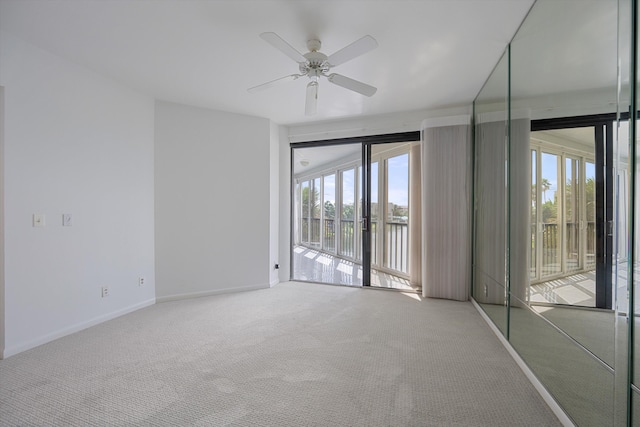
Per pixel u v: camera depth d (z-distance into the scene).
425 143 3.79
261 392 1.82
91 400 1.74
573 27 1.49
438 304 3.55
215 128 3.89
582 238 1.43
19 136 2.30
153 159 3.52
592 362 1.36
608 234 1.25
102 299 2.95
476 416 1.62
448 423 1.57
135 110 3.29
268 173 4.24
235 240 4.02
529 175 2.00
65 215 2.62
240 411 1.65
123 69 2.81
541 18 1.82
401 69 2.81
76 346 2.42
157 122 3.54
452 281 3.71
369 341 2.53
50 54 2.51
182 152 3.69
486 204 3.04
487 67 2.78
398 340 2.55
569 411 1.53
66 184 2.63
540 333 1.84
